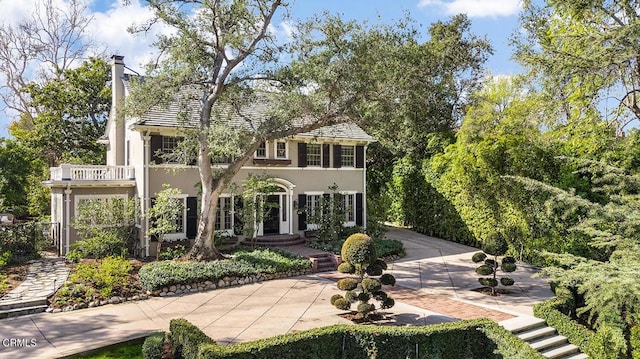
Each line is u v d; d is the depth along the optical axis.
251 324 13.37
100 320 13.73
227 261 19.36
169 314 14.38
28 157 29.89
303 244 25.06
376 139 31.73
